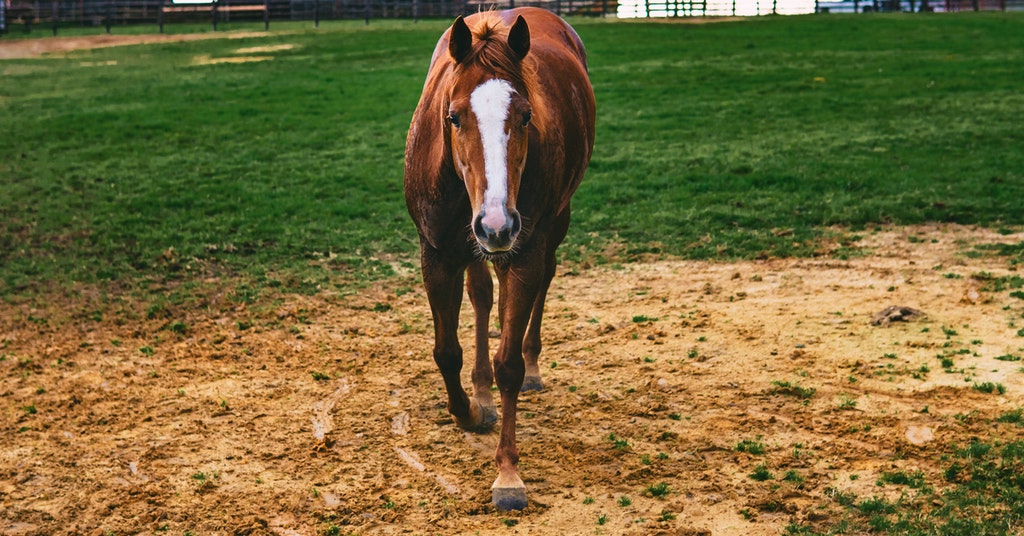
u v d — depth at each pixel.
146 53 30.16
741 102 17.94
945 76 20.05
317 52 28.31
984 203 9.91
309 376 6.12
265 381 6.05
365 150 14.72
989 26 29.67
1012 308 6.68
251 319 7.40
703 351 6.22
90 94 21.47
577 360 6.20
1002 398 5.19
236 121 17.53
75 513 4.41
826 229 9.45
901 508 4.07
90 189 12.46
